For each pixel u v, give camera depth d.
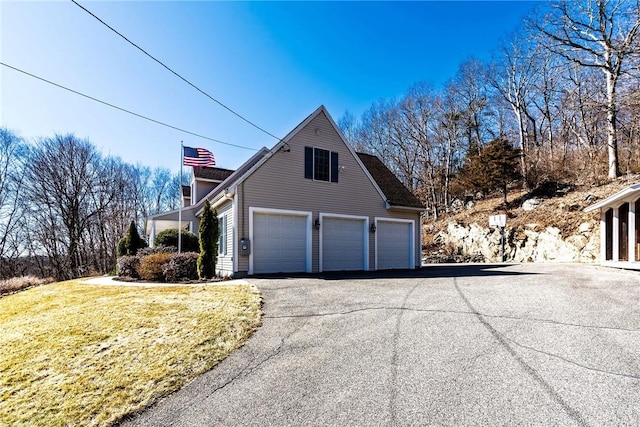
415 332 4.79
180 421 2.89
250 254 11.51
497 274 11.26
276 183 12.19
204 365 4.03
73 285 11.32
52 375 3.98
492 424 2.57
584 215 17.67
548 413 2.69
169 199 42.84
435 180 31.62
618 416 2.62
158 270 11.62
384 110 37.34
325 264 13.18
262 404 3.06
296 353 4.24
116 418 3.02
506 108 31.41
